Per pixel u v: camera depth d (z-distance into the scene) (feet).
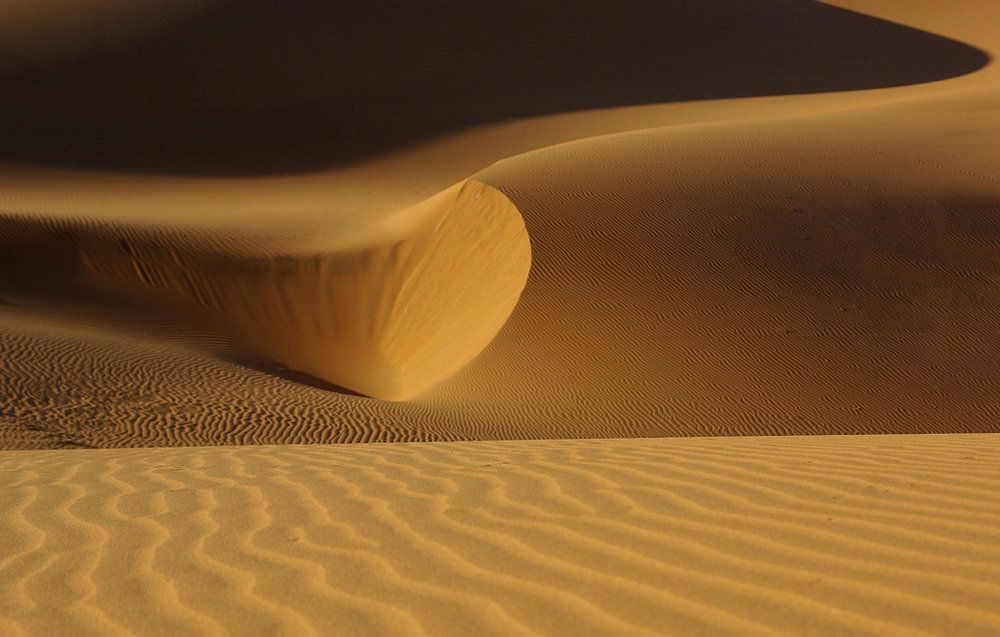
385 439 40.65
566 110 138.31
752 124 81.97
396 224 74.08
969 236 58.39
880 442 19.85
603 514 12.28
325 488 14.67
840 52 171.32
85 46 144.66
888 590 9.10
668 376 47.96
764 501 12.74
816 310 51.83
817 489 13.41
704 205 59.62
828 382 47.57
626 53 160.15
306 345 62.18
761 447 18.62
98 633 8.68
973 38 189.78
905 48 177.37
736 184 62.54
